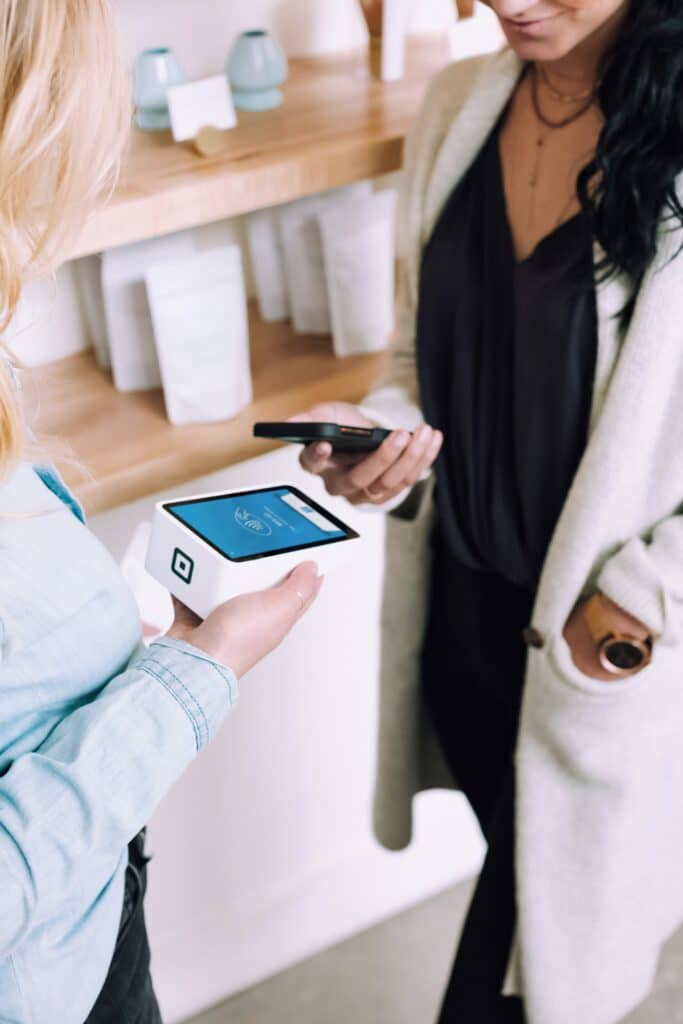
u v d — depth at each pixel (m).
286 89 1.52
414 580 1.48
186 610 0.91
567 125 1.14
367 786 2.07
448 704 1.57
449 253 1.24
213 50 1.51
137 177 1.21
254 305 1.69
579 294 1.10
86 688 0.80
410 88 1.52
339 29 1.67
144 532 1.45
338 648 1.87
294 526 0.94
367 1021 2.02
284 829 2.00
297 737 1.91
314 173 1.28
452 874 2.29
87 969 0.82
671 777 1.25
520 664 1.41
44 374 1.48
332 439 1.08
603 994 1.32
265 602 0.83
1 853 0.70
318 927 2.13
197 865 1.92
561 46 1.04
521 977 1.34
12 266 0.73
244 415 1.40
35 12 0.65
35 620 0.76
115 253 1.33
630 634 1.17
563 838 1.26
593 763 1.21
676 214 1.01
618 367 1.08
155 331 1.30
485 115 1.20
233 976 2.06
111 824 0.74
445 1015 1.47
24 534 0.77
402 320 1.39
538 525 1.25
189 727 0.78
